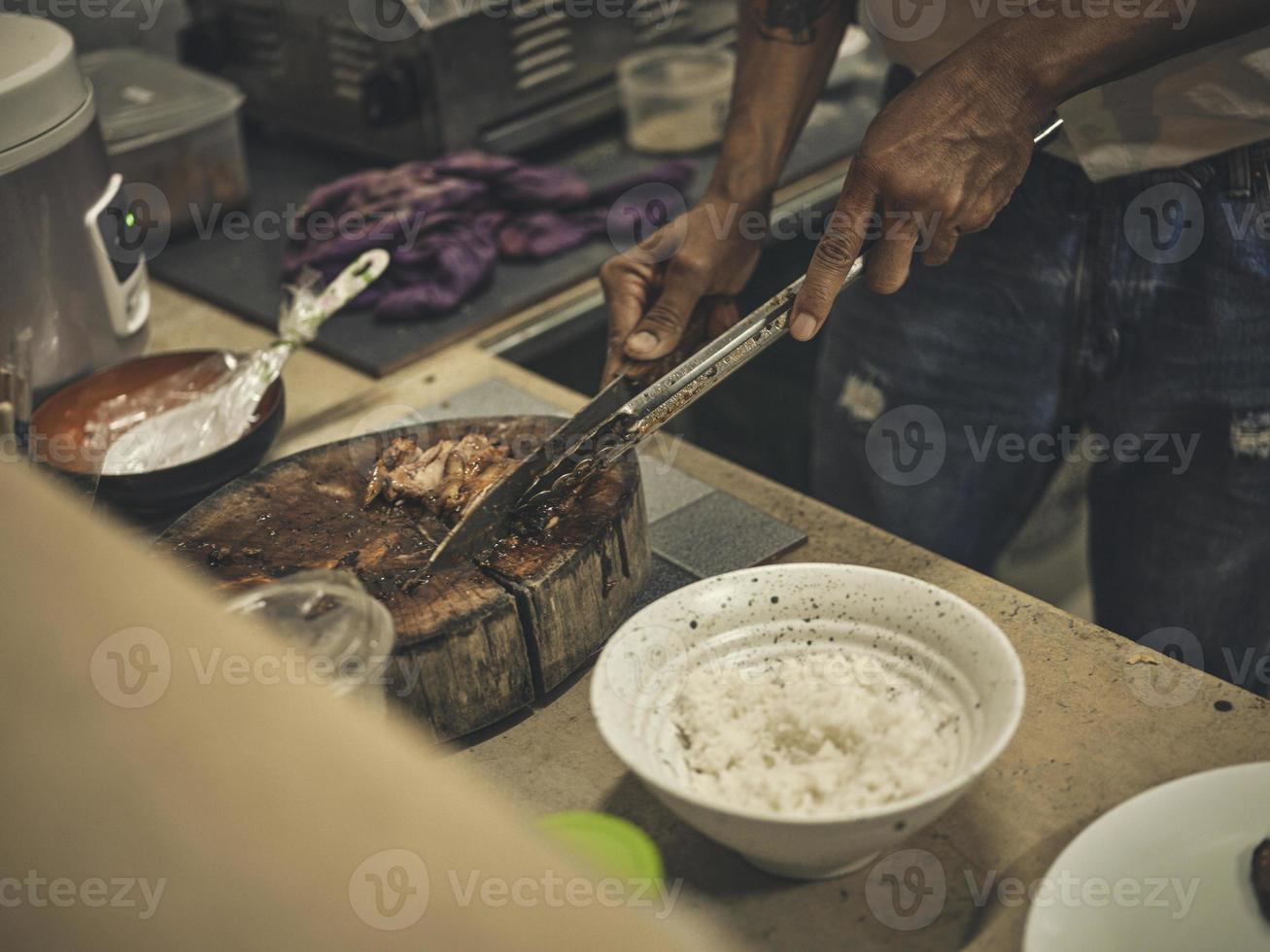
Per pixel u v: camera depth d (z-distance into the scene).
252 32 1.83
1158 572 1.22
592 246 1.60
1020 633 0.87
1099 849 0.64
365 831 0.16
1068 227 1.14
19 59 1.10
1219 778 0.67
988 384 1.29
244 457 1.04
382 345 1.37
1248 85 0.95
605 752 0.80
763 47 1.13
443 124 1.65
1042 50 0.81
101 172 1.19
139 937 0.15
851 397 1.39
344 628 0.69
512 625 0.79
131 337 1.25
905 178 0.82
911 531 1.41
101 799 0.15
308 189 1.79
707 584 0.76
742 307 1.90
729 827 0.60
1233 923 0.61
